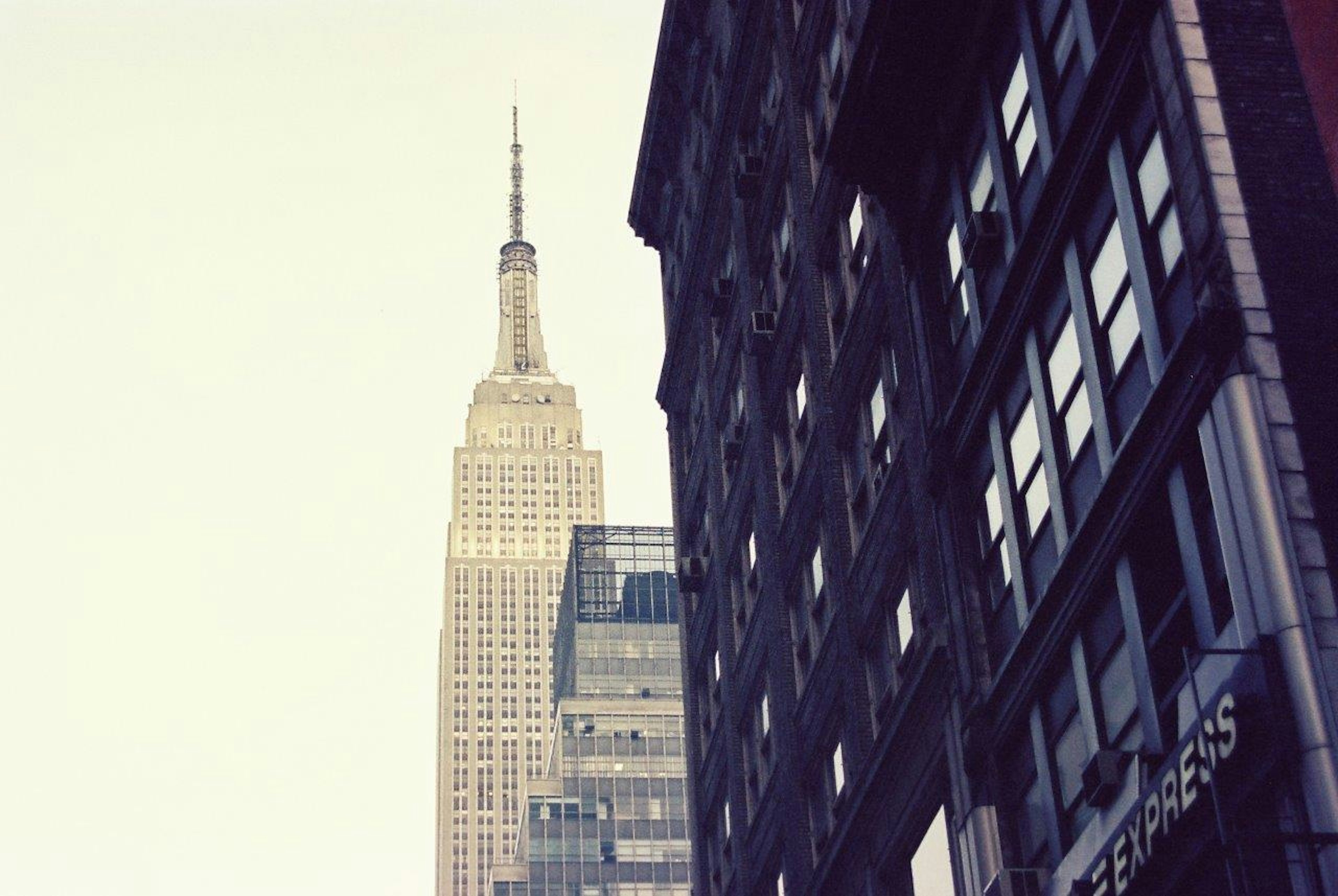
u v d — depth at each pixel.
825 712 56.31
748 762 66.69
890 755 48.78
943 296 46.62
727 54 72.19
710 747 73.31
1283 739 28.19
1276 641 28.77
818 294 58.03
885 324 51.38
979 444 43.56
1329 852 27.08
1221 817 27.44
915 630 48.31
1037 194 40.06
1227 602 30.95
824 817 56.50
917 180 47.81
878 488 52.34
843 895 53.41
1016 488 41.00
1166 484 33.28
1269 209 31.70
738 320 69.69
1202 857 30.73
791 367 61.88
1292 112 32.62
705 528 76.31
